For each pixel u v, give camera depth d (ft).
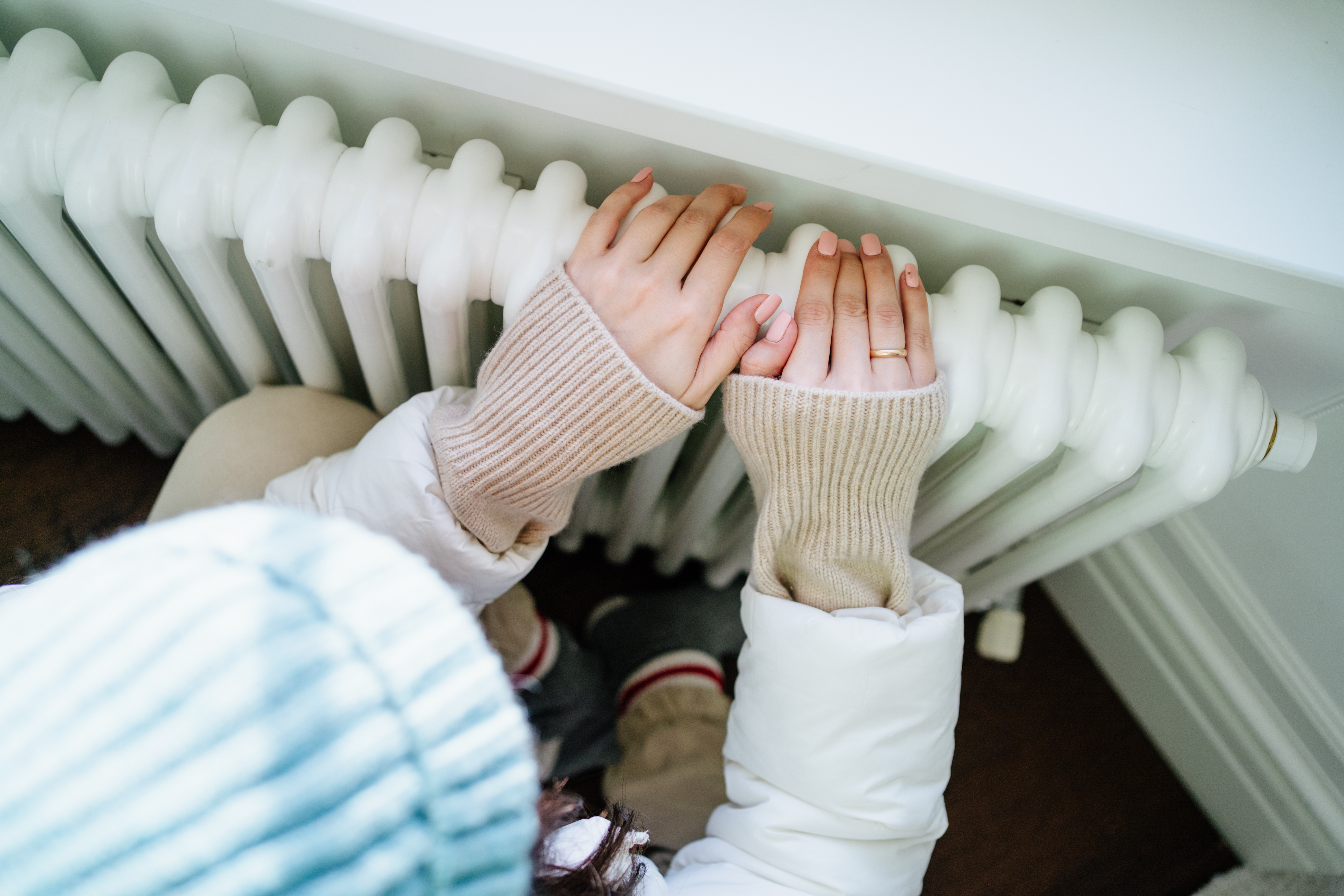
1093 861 3.16
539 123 1.73
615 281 1.44
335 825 0.77
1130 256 1.51
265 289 1.70
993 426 1.72
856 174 1.45
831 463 1.54
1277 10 1.53
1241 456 1.71
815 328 1.50
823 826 1.71
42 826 0.71
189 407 2.74
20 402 2.98
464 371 1.94
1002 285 1.92
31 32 1.59
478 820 0.85
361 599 0.85
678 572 3.41
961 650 1.72
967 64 1.44
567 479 1.58
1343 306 1.48
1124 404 1.62
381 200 1.53
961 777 3.25
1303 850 2.86
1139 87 1.47
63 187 1.60
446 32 1.32
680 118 1.39
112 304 2.02
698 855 1.84
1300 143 1.47
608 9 1.37
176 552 0.84
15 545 3.10
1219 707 2.94
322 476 1.79
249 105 1.65
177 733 0.74
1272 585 2.67
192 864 0.73
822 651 1.61
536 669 2.73
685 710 2.84
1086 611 3.38
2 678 0.75
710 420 2.21
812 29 1.41
